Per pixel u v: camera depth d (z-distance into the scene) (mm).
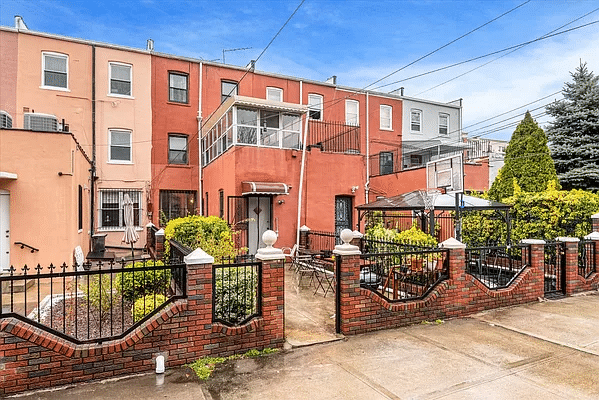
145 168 15109
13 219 8594
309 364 4562
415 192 10289
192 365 4477
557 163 15188
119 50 14812
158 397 3760
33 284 8227
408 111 21344
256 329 4945
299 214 12430
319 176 13188
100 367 4109
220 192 12953
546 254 9531
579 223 9859
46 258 8789
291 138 12742
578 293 8227
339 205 14086
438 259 7008
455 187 9797
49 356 3904
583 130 15031
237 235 11461
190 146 15953
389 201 10227
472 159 17234
